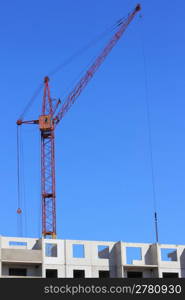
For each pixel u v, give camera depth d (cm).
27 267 10488
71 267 10550
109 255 10806
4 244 10625
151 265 10781
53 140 18288
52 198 17712
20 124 18512
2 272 10312
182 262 10975
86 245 10775
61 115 18362
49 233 17225
